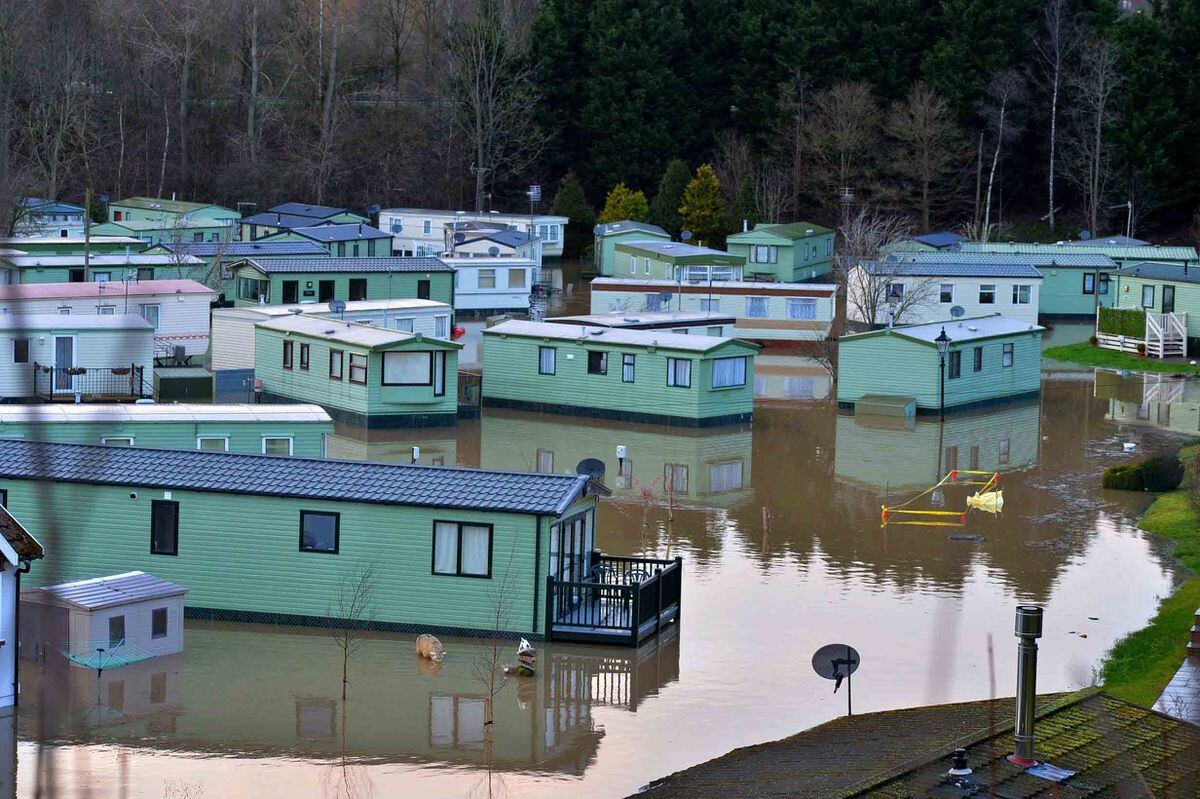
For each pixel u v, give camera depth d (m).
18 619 34.03
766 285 95.81
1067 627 42.69
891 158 134.62
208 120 140.75
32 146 116.31
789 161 140.50
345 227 115.12
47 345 68.31
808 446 69.00
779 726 35.25
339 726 34.75
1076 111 132.25
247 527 41.53
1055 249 111.19
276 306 83.50
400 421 70.38
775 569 48.56
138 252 99.25
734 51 146.00
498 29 144.75
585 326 78.00
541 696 36.91
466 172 144.38
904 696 36.88
